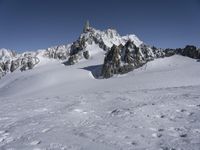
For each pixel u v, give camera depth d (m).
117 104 22.55
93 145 12.13
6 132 15.10
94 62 118.44
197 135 12.74
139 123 15.70
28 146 12.30
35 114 20.11
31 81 96.88
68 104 23.92
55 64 143.75
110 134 13.76
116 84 68.06
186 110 18.22
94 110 20.61
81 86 74.94
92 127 15.38
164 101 21.95
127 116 17.58
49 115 19.23
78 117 18.28
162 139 12.58
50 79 94.00
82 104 23.30
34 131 14.98
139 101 23.33
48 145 12.32
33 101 27.31
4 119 18.69
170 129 14.16
